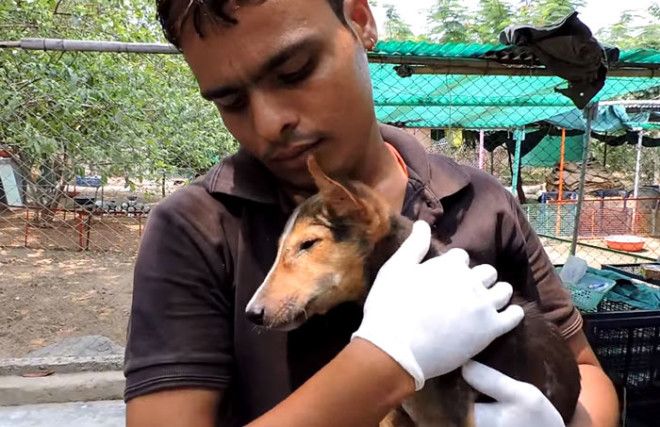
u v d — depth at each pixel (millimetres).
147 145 2898
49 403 1539
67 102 2395
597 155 7977
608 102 3564
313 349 574
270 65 486
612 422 655
